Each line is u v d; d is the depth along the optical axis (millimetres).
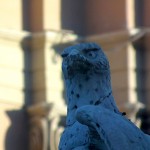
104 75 4633
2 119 17625
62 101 18000
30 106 17828
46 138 17469
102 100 4613
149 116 17750
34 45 18219
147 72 18672
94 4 18719
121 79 18234
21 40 18156
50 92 17984
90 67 4598
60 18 18391
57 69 18203
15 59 18094
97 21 18594
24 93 18016
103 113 4238
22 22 18266
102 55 4633
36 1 18344
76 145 4445
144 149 4203
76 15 18594
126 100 18031
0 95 17719
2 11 18094
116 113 4375
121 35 18266
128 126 4219
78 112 4258
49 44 18203
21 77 18094
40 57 18172
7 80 17906
